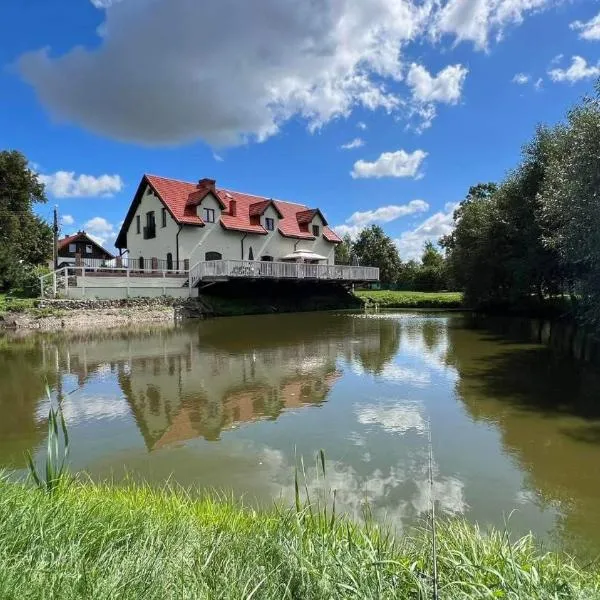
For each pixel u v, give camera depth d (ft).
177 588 6.82
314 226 129.70
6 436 21.81
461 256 98.78
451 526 12.07
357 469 17.93
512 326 69.15
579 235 38.70
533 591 6.89
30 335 58.08
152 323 73.36
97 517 9.36
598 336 46.19
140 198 108.68
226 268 89.97
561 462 18.66
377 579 6.98
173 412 25.48
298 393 29.63
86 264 111.45
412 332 62.54
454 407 26.37
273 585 7.02
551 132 69.46
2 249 83.87
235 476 17.34
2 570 6.51
